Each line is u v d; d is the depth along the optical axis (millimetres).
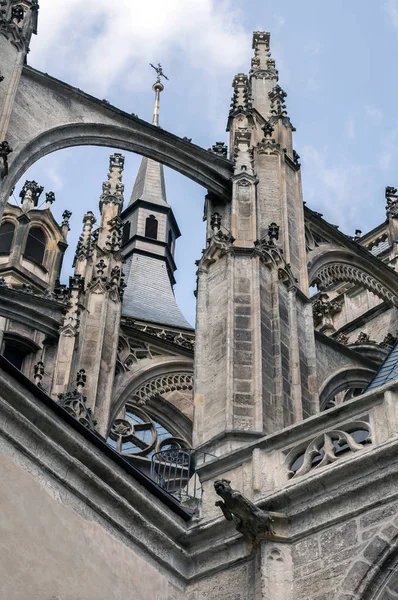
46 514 22312
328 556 23172
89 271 47531
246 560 24266
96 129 36938
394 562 22391
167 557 24875
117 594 22922
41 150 34719
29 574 21188
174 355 51125
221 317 31906
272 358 31094
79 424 24031
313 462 25328
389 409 24312
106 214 52219
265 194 37781
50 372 42031
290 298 33250
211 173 38125
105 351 44312
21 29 34969
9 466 22047
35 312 42125
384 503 23188
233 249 33688
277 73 44500
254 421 29094
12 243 69562
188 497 27281
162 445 50094
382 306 53625
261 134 40312
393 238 51500
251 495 25266
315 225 42156
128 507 24312
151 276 78625
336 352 40375
